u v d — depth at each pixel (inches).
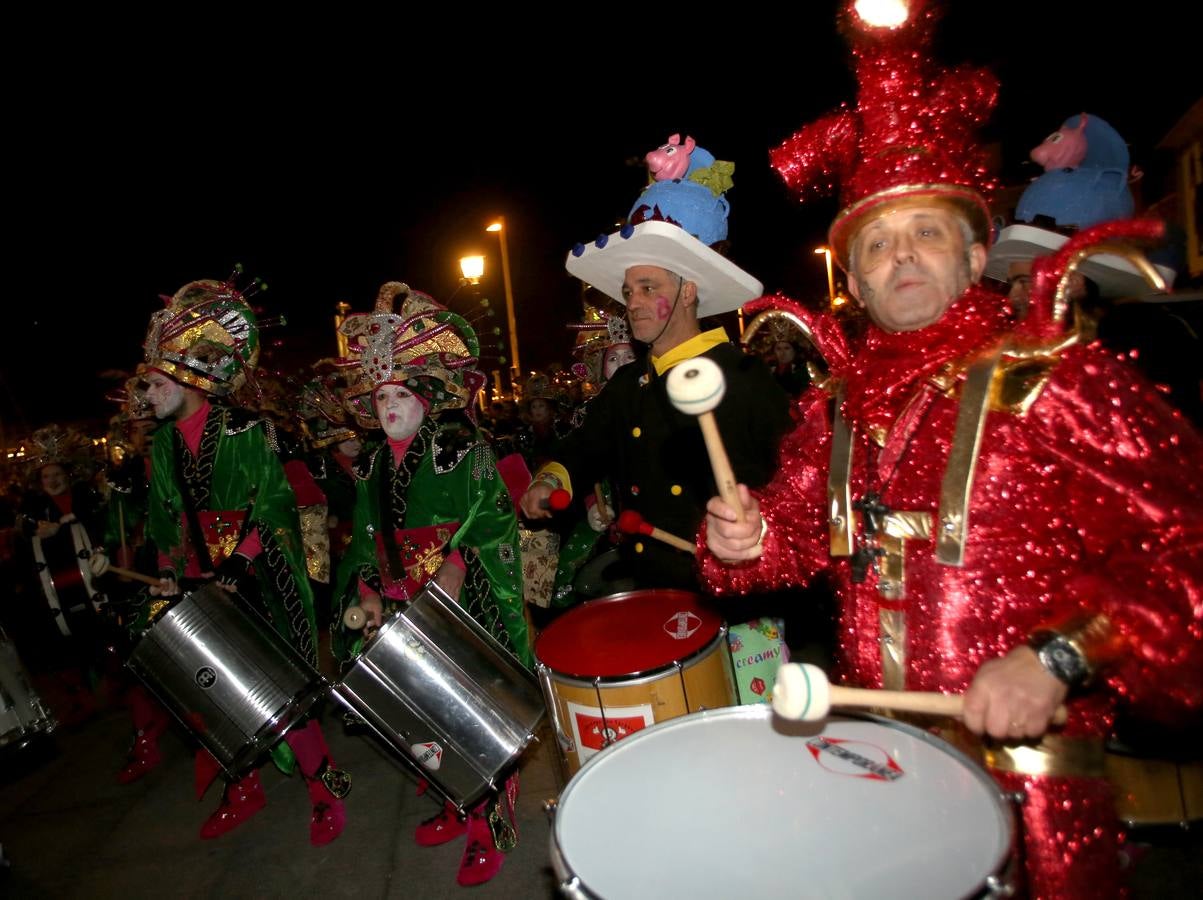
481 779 109.3
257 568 138.8
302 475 207.0
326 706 200.4
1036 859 52.8
